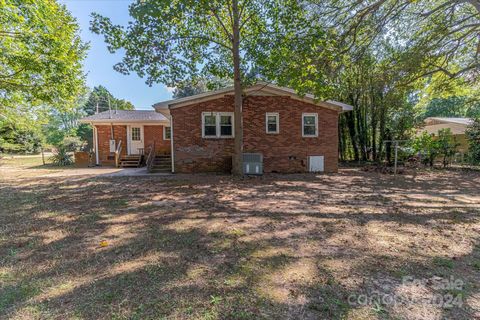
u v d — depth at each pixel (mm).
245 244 3309
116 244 3346
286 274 2535
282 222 4254
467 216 4594
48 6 8742
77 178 9594
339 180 9141
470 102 14211
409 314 1930
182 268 2668
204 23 9180
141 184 8188
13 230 3910
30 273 2584
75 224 4195
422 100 14586
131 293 2211
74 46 9953
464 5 9469
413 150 13242
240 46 9523
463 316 1914
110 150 15867
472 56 11086
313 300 2104
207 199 6047
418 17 9172
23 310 1985
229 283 2365
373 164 14453
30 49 8922
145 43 8234
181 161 10938
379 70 10805
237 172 9852
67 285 2352
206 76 10867
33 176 10266
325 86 8375
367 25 8398
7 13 7863
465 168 12523
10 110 11992
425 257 2912
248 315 1911
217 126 11047
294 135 11523
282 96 11375
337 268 2656
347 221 4301
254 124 11250
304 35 8266
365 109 15367
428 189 7398
